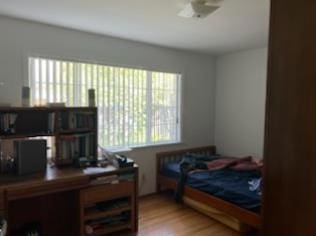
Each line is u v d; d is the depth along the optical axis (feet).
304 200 3.48
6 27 9.00
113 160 9.42
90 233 8.53
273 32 3.83
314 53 3.34
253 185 9.65
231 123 14.79
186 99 14.30
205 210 10.57
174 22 9.27
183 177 11.37
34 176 7.85
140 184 12.67
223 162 12.21
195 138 14.83
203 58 14.90
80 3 7.68
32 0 7.47
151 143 13.15
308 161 3.43
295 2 3.54
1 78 9.00
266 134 3.96
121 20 9.11
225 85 15.05
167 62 13.33
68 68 10.48
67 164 9.27
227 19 8.87
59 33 10.05
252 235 9.09
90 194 8.37
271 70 3.86
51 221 9.36
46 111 8.94
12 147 9.02
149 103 13.00
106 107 11.53
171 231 9.35
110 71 11.61
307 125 3.43
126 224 9.20
